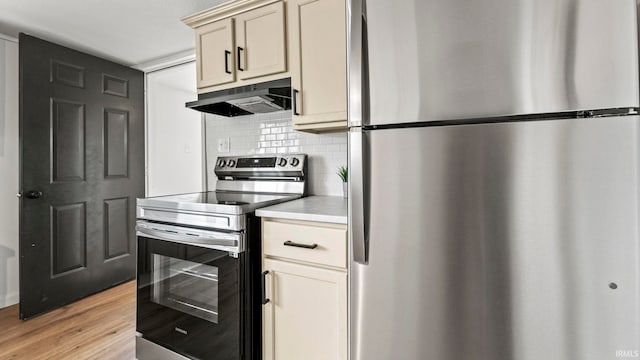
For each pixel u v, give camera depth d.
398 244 0.96
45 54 2.24
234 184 2.25
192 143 3.29
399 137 0.95
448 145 0.89
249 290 1.43
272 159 2.11
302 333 1.35
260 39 1.79
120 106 2.71
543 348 0.81
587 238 0.77
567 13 0.77
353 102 1.00
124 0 1.88
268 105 2.01
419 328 0.94
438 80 0.89
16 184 2.43
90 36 2.36
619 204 0.75
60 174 2.33
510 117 0.83
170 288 1.62
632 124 0.74
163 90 3.09
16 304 2.41
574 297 0.78
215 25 1.94
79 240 2.45
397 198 0.96
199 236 1.48
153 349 1.67
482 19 0.84
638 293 0.74
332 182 2.01
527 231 0.82
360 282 1.02
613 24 0.74
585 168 0.77
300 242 1.35
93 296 2.53
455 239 0.89
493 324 0.86
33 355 1.73
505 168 0.83
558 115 0.80
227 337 1.42
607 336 0.76
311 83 1.63
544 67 0.79
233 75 1.88
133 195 2.82
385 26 0.95
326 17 1.59
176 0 1.89
